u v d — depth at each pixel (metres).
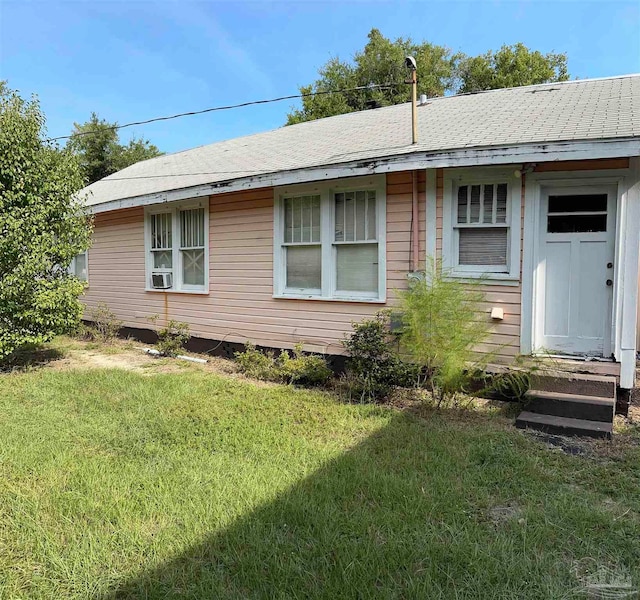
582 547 2.53
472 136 5.58
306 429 4.46
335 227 6.59
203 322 8.40
